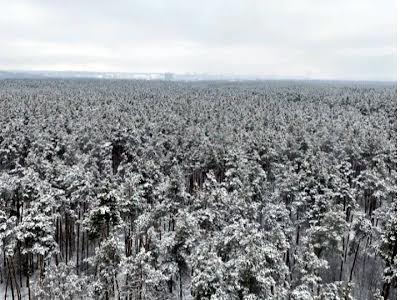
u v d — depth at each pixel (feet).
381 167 175.63
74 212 139.54
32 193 130.41
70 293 102.78
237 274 86.84
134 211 131.95
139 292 98.58
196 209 129.59
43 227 110.73
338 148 220.23
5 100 402.31
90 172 149.07
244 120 328.90
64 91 627.87
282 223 138.21
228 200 131.13
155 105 435.53
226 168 197.06
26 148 210.79
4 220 118.93
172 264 104.12
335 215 122.62
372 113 423.23
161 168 185.16
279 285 99.09
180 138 234.17
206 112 386.73
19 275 129.59
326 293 99.55
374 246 126.52
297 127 279.69
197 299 84.12
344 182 155.53
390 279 114.01
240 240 99.19
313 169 161.38
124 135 231.71
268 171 206.59
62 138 223.10
